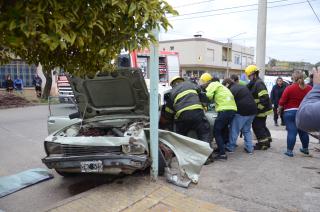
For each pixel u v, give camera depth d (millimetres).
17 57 2594
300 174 5340
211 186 4754
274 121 10742
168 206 4031
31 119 12836
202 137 5980
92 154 4656
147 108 5551
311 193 4512
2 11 1755
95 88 5312
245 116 6555
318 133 1863
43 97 20766
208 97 6297
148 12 2178
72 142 4699
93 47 2285
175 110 6012
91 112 5766
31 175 5547
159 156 5055
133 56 10109
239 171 5492
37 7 1755
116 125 5695
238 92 6543
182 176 4852
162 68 14805
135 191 4488
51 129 6258
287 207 4055
